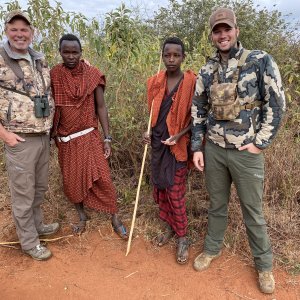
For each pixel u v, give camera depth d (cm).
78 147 291
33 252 287
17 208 276
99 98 295
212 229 273
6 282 266
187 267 280
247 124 225
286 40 568
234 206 317
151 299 250
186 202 333
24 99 251
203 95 244
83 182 299
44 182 292
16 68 248
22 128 254
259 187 238
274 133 221
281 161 349
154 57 385
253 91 218
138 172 376
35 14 393
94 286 263
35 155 266
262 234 247
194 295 253
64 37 265
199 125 254
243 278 264
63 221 339
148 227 324
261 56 214
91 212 349
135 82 371
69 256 294
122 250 301
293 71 405
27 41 246
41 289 259
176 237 312
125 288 261
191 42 776
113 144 374
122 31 329
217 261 283
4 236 317
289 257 277
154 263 286
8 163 266
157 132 277
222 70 225
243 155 231
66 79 274
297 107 407
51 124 272
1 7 398
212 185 258
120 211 348
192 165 289
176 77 267
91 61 395
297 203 334
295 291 251
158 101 271
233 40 218
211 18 219
